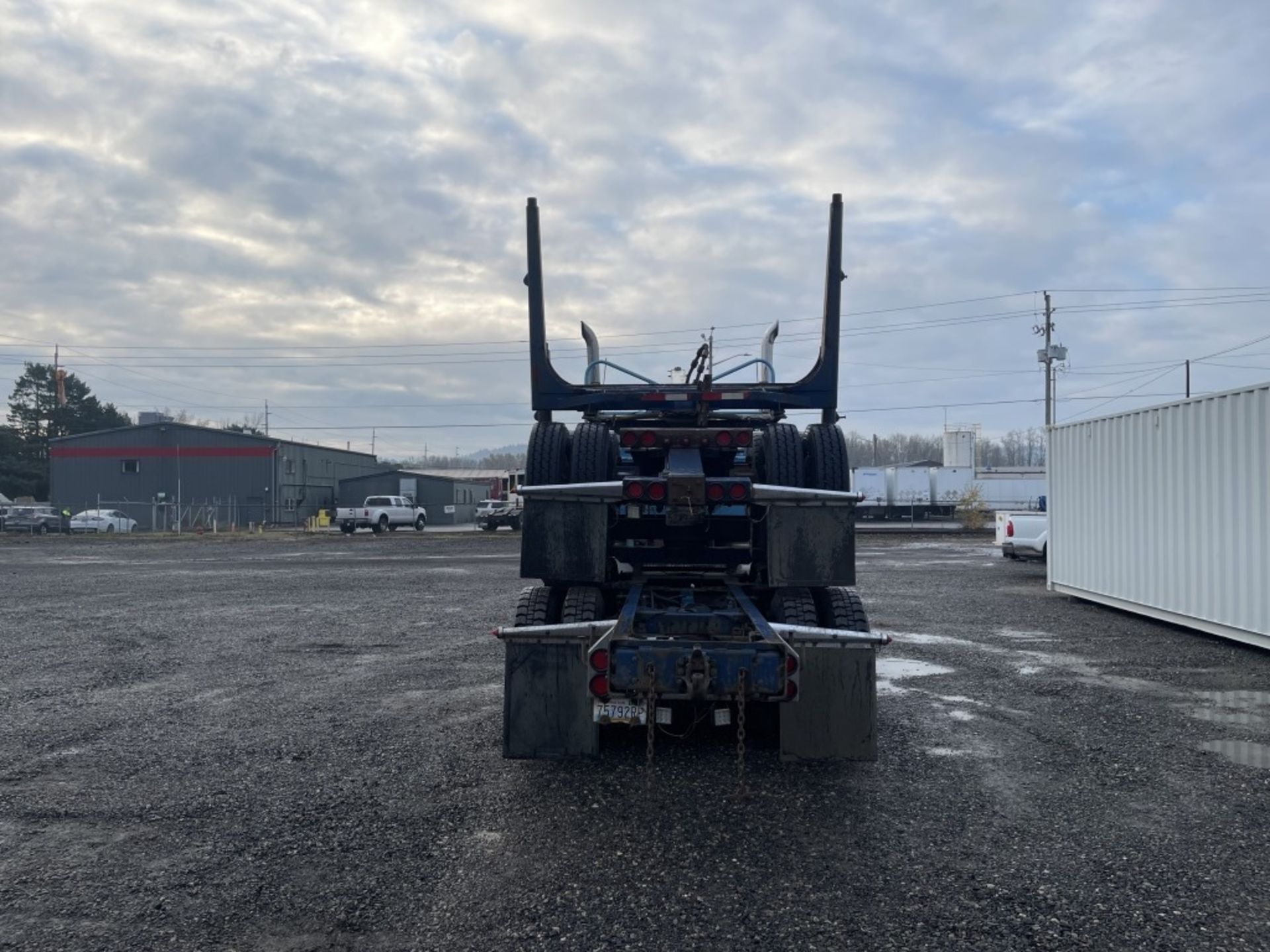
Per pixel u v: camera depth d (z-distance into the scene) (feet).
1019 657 31.96
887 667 30.09
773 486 20.11
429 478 217.15
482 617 43.80
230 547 109.40
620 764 19.44
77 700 26.11
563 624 19.25
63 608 48.16
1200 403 35.88
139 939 11.99
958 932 11.96
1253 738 21.36
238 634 38.68
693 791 17.67
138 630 39.96
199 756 20.36
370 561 83.51
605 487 19.88
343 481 216.13
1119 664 30.58
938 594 51.72
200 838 15.46
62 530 153.07
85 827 16.01
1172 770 18.88
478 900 13.02
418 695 26.45
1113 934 11.88
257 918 12.55
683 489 19.63
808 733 18.79
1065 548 49.16
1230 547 33.94
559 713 18.89
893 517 175.94
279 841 15.30
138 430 193.77
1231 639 34.17
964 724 22.72
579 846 14.97
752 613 19.17
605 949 11.64
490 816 16.40
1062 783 18.06
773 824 15.88
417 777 18.67
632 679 16.92
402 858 14.53
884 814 16.34
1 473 247.91
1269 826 15.67
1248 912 12.46
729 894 13.16
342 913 12.67
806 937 11.89
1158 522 39.09
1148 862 14.15
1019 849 14.71
